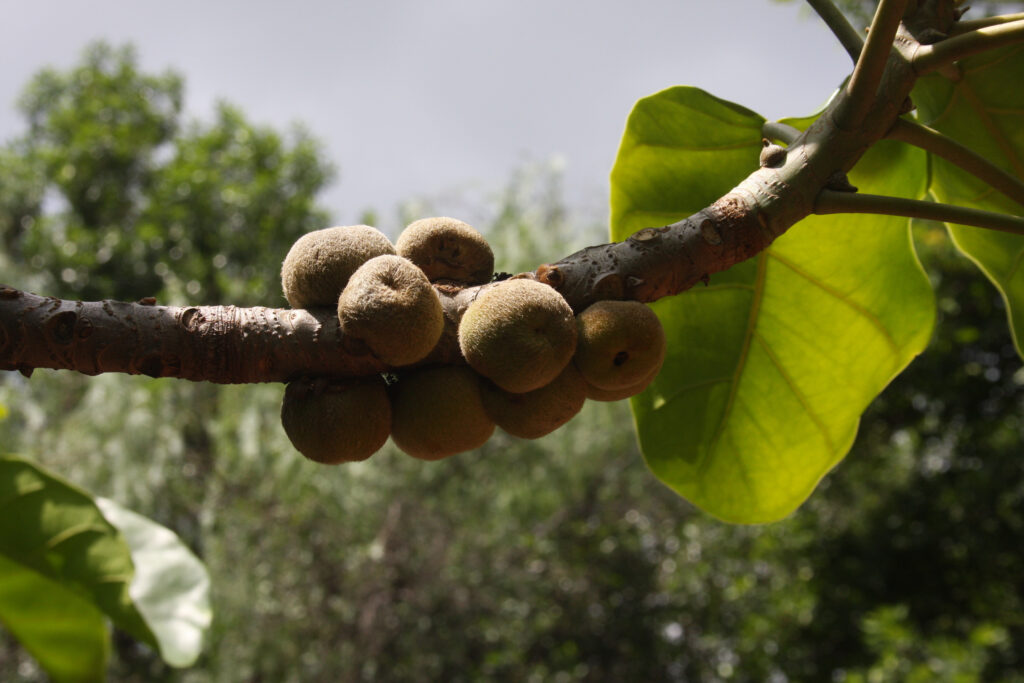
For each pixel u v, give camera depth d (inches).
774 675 539.5
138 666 494.9
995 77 91.9
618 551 517.0
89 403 438.9
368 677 437.7
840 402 101.5
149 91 944.9
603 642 515.2
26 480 81.4
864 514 569.9
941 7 75.2
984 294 544.7
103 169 874.8
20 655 431.8
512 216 479.8
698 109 95.4
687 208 100.2
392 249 66.3
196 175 801.6
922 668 434.6
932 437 593.6
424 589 458.6
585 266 64.4
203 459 472.4
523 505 470.9
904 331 99.0
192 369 58.9
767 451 102.8
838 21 76.9
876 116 69.3
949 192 101.7
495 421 66.1
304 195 883.4
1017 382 542.9
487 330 59.6
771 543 542.3
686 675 524.7
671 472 102.6
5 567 83.2
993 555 548.1
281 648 434.0
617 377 62.4
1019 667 483.5
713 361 101.7
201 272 722.2
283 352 60.0
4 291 56.3
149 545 100.6
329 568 455.2
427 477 466.3
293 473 425.7
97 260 748.0
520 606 490.3
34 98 924.0
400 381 65.9
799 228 96.1
